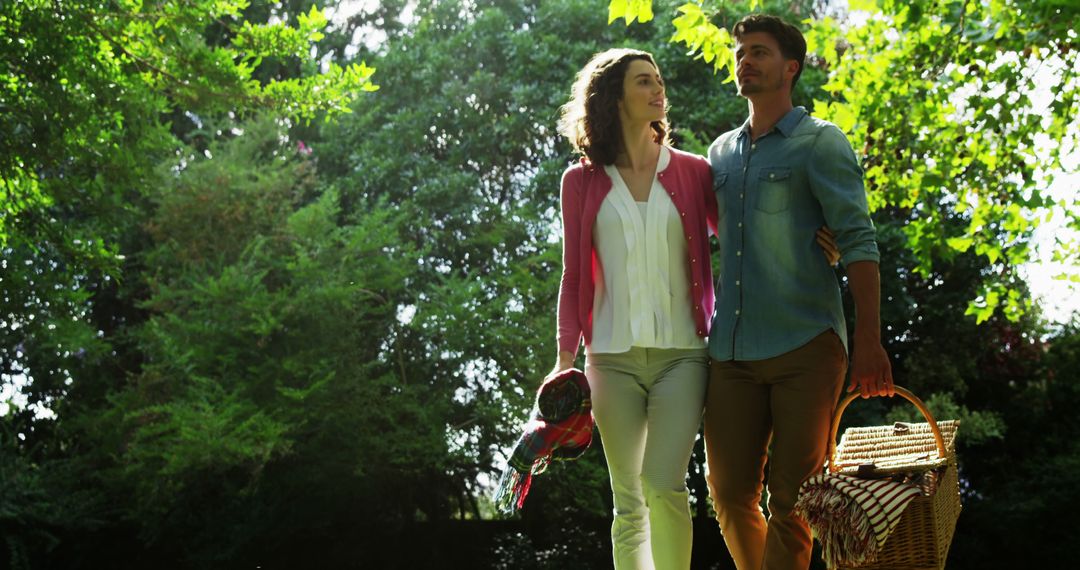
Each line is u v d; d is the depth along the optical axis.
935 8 6.38
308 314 12.58
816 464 3.34
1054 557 13.48
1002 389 15.05
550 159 13.88
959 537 13.92
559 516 13.43
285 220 13.56
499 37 14.28
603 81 3.67
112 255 8.52
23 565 13.21
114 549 14.55
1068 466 13.64
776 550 3.35
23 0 7.21
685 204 3.62
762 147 3.51
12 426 14.61
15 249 10.19
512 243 13.55
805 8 12.86
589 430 3.44
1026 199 7.15
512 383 12.57
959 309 13.98
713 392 3.51
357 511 14.01
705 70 13.55
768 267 3.43
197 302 13.38
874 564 2.86
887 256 13.20
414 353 13.62
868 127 7.16
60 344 12.65
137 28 7.88
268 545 13.65
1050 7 5.73
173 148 13.43
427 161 13.98
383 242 12.79
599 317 3.64
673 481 3.44
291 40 8.29
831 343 3.38
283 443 12.12
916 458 3.21
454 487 14.23
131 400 12.84
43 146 7.53
